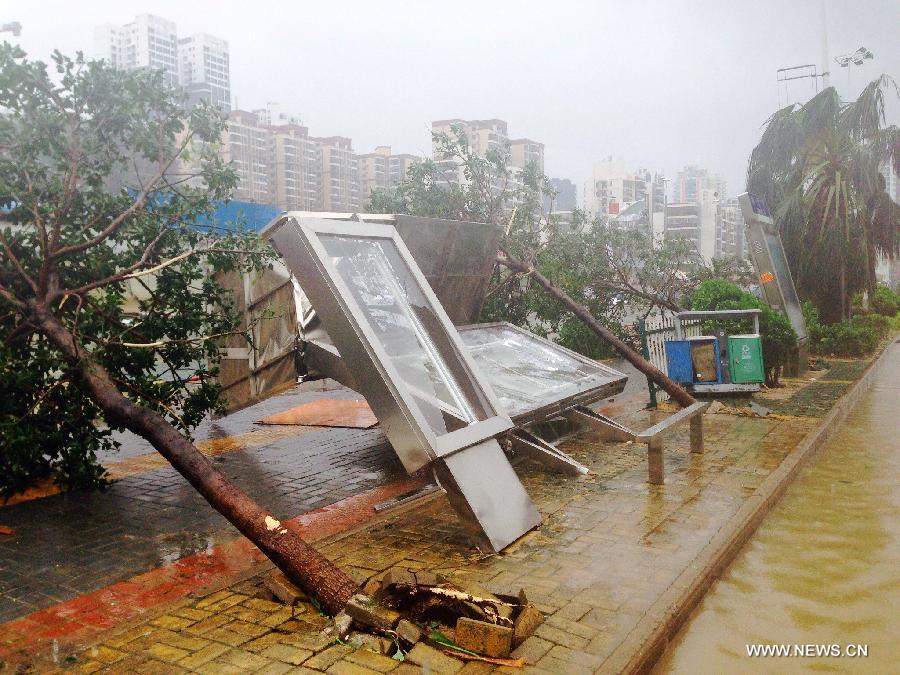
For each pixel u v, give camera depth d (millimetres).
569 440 8844
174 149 7285
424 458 4852
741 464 7457
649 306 17484
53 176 6699
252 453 8484
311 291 5402
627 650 3520
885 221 21828
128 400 5000
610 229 16734
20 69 6312
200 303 7477
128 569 4875
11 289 6340
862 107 20156
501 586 4348
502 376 8258
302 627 3857
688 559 4773
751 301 13211
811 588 4625
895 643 3889
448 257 9227
